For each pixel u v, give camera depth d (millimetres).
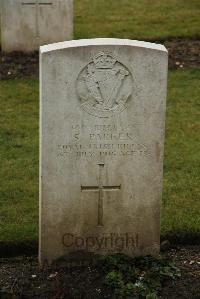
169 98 4266
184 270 2715
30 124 3914
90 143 2619
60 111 2574
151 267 2691
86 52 2533
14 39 4867
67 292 2576
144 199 2703
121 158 2650
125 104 2596
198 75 4621
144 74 2574
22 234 2875
